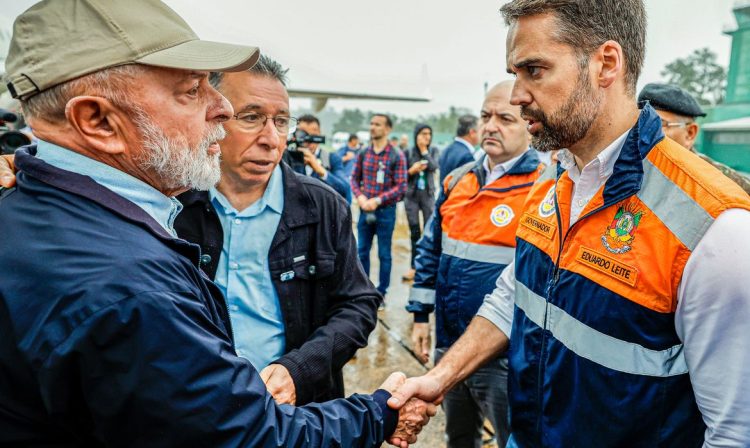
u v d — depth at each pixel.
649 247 0.89
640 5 0.96
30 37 0.74
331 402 0.96
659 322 0.89
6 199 0.77
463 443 2.01
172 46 0.78
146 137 0.78
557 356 1.05
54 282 0.67
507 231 1.85
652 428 0.92
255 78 1.28
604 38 0.92
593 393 0.97
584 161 1.03
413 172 5.05
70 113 0.74
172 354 0.69
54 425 0.71
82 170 0.77
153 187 0.86
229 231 1.36
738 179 1.77
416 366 3.30
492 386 1.77
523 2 0.95
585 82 0.94
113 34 0.74
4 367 0.69
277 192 1.41
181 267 0.78
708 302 0.81
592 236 0.99
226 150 1.30
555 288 1.06
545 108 0.97
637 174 0.92
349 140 9.59
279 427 0.81
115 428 0.69
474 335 1.39
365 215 4.57
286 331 1.38
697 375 0.86
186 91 0.82
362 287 1.51
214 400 0.72
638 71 0.98
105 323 0.65
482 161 2.07
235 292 1.35
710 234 0.81
